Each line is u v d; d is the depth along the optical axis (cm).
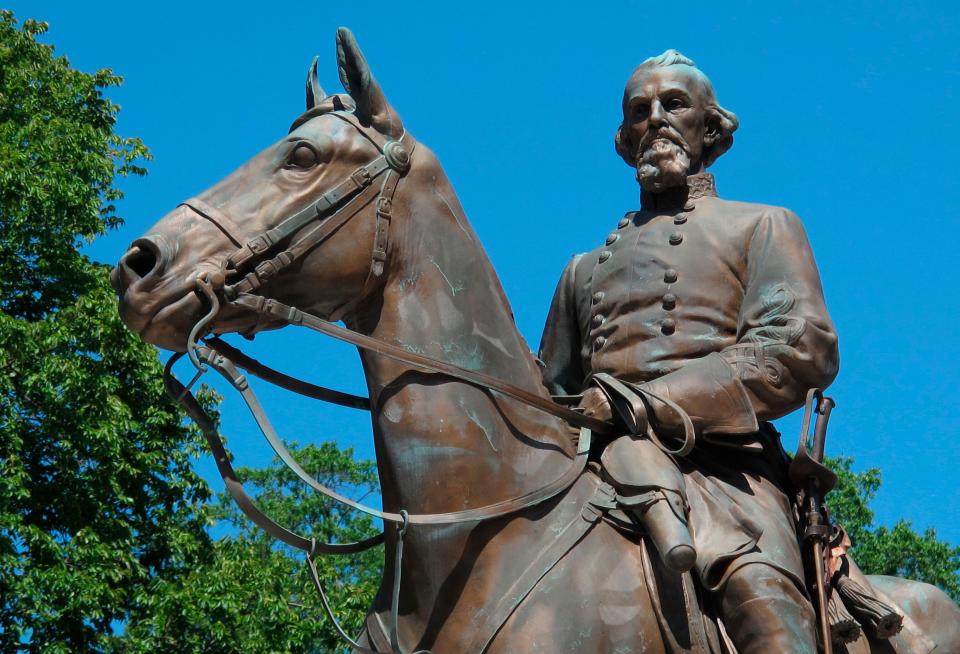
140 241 420
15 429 1428
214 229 425
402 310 433
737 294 481
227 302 418
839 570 444
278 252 425
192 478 1547
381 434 429
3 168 1552
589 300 505
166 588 1406
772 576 416
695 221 498
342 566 2775
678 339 475
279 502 2895
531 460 430
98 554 1402
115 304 1507
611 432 453
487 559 414
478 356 434
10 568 1346
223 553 1527
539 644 397
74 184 1596
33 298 1600
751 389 447
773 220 485
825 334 450
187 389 427
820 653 426
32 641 1367
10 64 1780
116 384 1477
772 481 461
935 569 2020
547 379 526
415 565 417
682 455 432
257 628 1424
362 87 446
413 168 445
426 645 411
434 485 417
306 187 434
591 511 423
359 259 431
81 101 1797
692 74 521
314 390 459
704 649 409
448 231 444
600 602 406
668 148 508
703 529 424
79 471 1471
